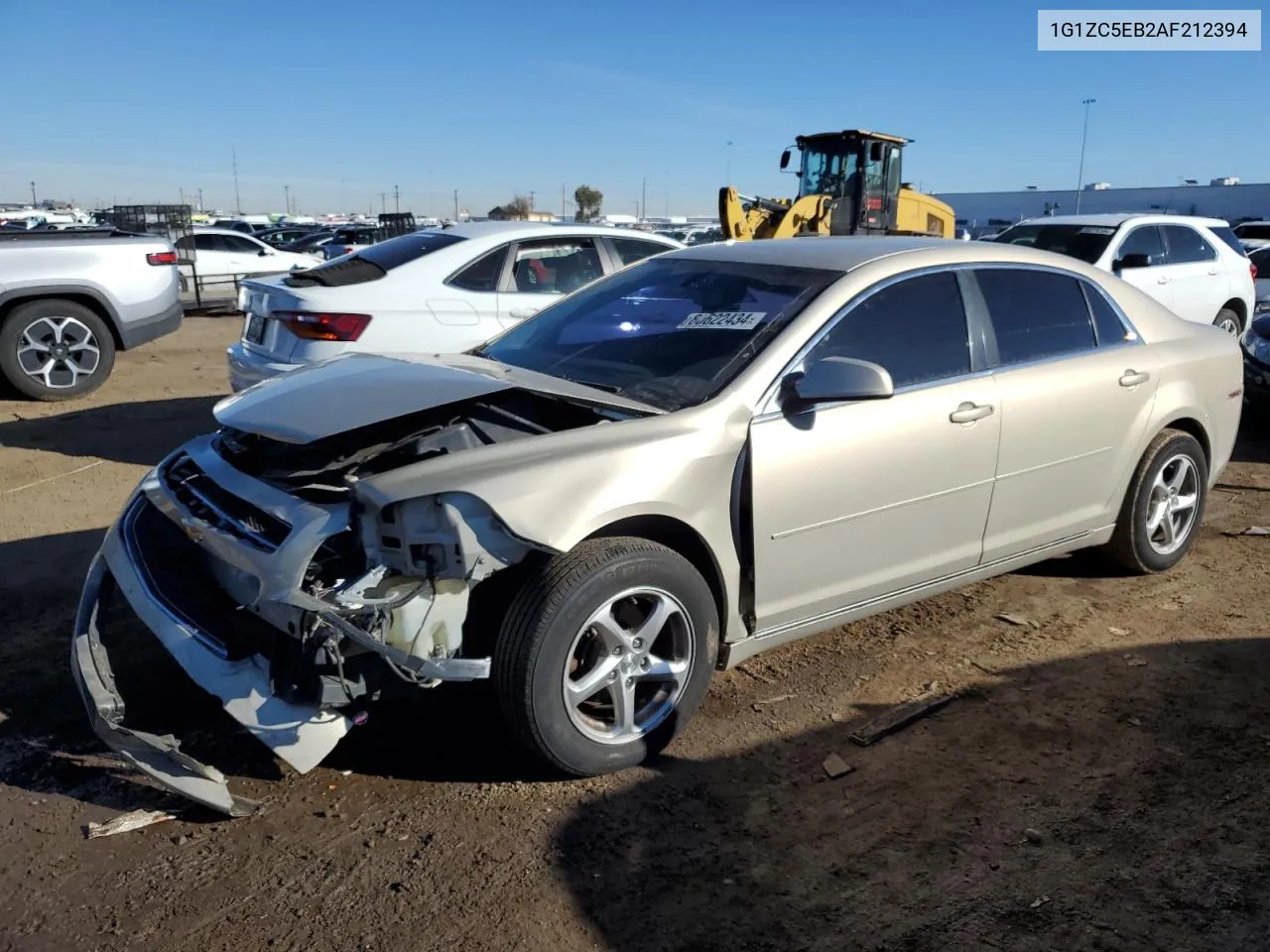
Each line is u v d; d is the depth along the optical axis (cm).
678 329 395
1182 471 503
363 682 305
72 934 263
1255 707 379
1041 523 444
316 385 361
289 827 308
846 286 381
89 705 316
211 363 1245
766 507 348
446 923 267
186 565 354
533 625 306
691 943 260
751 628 361
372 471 325
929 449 386
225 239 2050
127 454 754
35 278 927
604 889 281
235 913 271
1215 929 263
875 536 382
